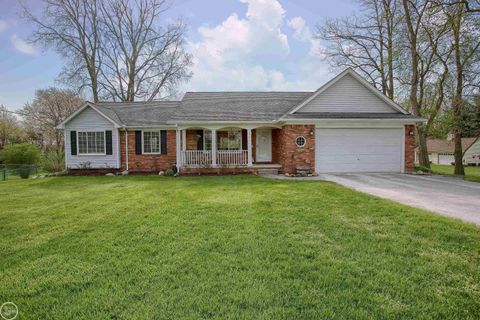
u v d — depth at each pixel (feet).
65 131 53.01
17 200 26.58
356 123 45.42
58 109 101.35
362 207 21.61
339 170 45.83
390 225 17.11
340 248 13.57
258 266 11.69
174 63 93.86
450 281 10.46
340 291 9.79
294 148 45.37
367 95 47.85
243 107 53.31
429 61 55.52
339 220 18.20
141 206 23.04
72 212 21.44
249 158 48.93
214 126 48.96
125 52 87.86
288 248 13.58
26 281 10.78
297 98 58.13
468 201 24.14
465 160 128.57
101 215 20.36
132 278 10.82
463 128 51.85
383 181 36.68
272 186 32.86
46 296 9.75
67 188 34.42
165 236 15.49
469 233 15.44
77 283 10.55
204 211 20.99
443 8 46.29
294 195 26.89
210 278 10.72
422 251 13.17
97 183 38.96
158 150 54.70
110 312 8.75
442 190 29.76
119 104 62.28
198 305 8.98
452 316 8.48
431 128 61.72
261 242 14.40
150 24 88.89
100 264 12.11
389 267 11.57
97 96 84.12
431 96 61.72
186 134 54.24
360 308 8.84
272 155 55.77
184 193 29.04
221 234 15.67
